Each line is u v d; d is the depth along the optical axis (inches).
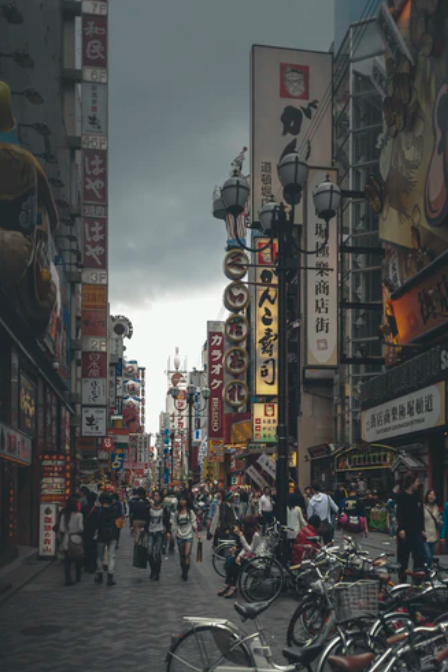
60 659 297.6
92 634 348.8
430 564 324.5
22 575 577.3
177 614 405.1
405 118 1019.9
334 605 245.0
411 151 1007.6
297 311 1811.0
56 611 415.5
